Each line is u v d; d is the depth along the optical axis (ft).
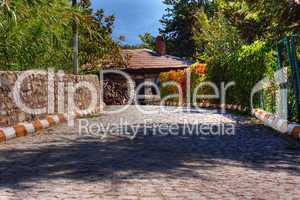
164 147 30.17
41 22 50.37
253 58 58.23
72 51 65.92
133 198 16.28
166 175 20.45
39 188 17.79
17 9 45.65
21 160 24.70
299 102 38.86
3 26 45.75
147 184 18.56
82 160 24.61
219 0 82.74
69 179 19.48
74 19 61.52
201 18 135.13
